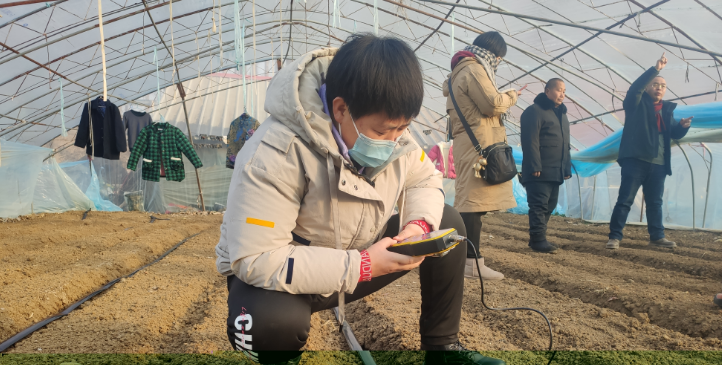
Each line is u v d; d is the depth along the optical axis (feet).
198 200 45.98
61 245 17.16
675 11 18.39
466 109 10.85
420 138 45.62
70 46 29.60
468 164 10.91
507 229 24.49
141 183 46.93
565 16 21.74
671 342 6.64
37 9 24.07
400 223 5.07
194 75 43.01
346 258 4.02
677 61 21.30
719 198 22.35
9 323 7.82
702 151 22.57
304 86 4.28
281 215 4.03
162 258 14.82
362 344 7.23
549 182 15.07
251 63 44.73
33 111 37.06
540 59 26.71
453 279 5.03
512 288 10.24
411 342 6.54
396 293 9.77
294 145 4.10
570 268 12.50
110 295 9.82
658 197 16.26
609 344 6.61
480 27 26.09
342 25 35.09
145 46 33.73
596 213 30.58
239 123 26.03
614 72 24.57
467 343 6.67
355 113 3.91
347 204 4.32
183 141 29.25
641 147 15.34
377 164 4.27
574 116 30.94
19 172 30.91
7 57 27.35
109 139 29.25
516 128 35.42
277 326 3.95
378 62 3.72
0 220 28.02
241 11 31.91
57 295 9.46
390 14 29.48
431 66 34.96
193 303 9.78
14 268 12.73
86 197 36.45
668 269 13.21
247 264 3.94
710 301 8.58
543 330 7.27
